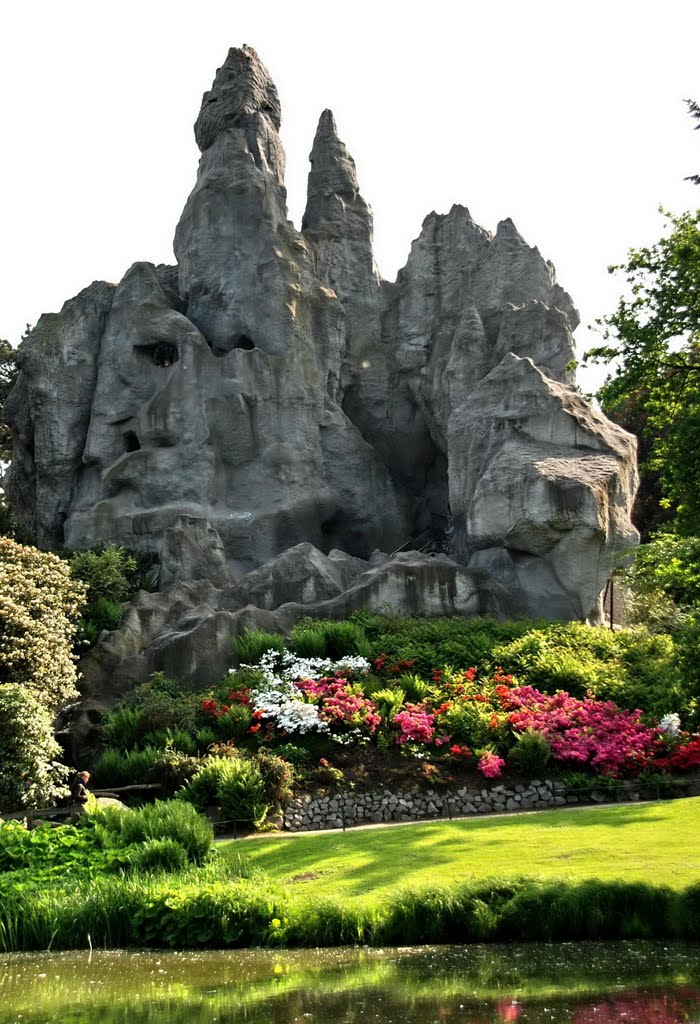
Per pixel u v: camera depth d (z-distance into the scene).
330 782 21.22
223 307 39.62
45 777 20.47
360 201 44.12
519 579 30.95
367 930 12.59
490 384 34.78
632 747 21.77
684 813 18.03
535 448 32.31
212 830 17.30
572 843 15.77
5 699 20.45
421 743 22.34
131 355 38.47
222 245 40.12
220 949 12.59
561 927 12.09
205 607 29.59
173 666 27.08
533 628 28.66
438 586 30.55
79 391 39.38
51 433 38.88
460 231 43.03
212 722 23.88
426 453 42.31
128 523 36.09
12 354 46.00
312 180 44.44
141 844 15.66
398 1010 9.73
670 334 21.03
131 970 11.68
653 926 12.05
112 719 23.98
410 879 14.09
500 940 12.18
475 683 25.34
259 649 27.08
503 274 41.62
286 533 36.88
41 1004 10.42
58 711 26.19
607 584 32.00
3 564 26.05
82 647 28.70
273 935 12.67
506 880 12.84
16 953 12.87
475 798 21.00
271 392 37.88
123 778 21.67
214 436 37.03
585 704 23.67
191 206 41.12
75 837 16.00
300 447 37.94
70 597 27.89
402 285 43.81
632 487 32.84
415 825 19.25
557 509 30.02
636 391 22.45
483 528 31.23
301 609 29.64
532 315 38.56
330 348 40.00
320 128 45.00
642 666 25.69
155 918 13.26
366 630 28.78
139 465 36.88
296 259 40.44
